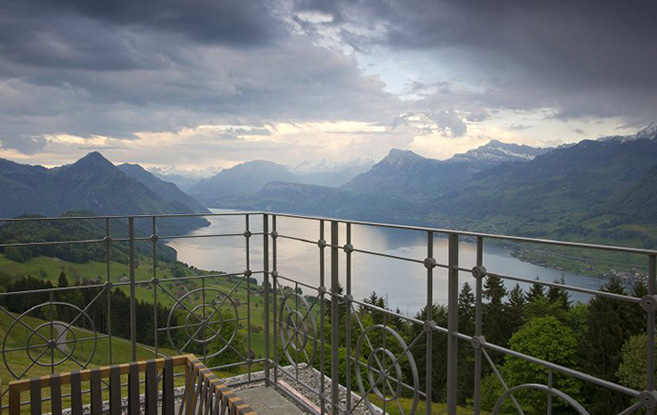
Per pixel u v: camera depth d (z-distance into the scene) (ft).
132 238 12.19
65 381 6.33
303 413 12.09
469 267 7.35
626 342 42.16
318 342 11.66
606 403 38.52
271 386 13.79
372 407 9.96
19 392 6.11
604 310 43.47
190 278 12.96
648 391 5.07
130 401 6.63
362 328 10.06
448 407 7.82
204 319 13.14
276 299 13.39
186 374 6.86
